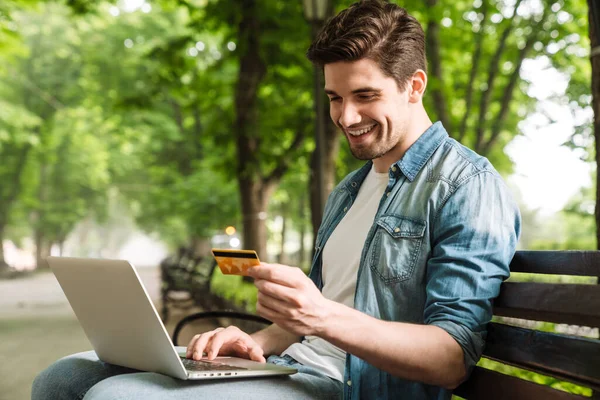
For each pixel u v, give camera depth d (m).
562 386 3.74
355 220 2.48
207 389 1.97
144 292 1.96
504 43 12.83
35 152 39.81
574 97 9.67
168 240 48.53
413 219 2.23
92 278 2.16
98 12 14.73
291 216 31.73
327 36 2.26
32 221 49.09
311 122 14.80
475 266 2.09
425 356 1.95
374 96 2.25
